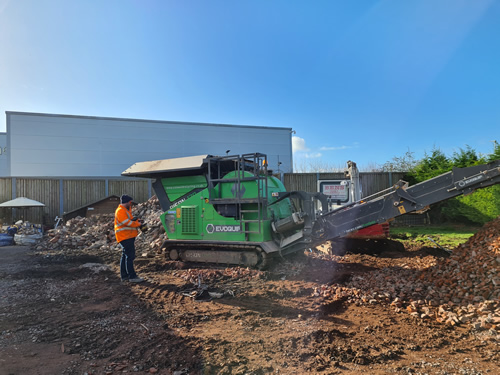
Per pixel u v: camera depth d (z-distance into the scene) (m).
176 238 8.28
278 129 29.75
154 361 3.39
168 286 6.26
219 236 7.61
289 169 29.94
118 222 6.71
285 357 3.44
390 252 9.27
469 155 16.45
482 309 4.30
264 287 6.06
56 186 17.17
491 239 5.57
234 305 5.19
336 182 11.00
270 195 7.49
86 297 5.70
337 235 6.75
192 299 5.51
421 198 6.11
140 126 25.92
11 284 6.60
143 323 4.47
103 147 25.03
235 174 7.47
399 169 22.34
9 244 12.91
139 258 9.18
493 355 3.40
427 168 17.25
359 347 3.62
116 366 3.28
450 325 4.16
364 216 6.55
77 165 24.42
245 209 7.43
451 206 15.35
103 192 17.91
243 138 28.66
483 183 5.68
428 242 10.84
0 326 4.37
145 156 25.98
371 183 17.78
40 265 8.65
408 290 5.36
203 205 7.85
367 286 5.78
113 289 6.16
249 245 7.17
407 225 16.38
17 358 3.44
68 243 11.95
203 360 3.39
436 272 5.70
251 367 3.23
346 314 4.69
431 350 3.57
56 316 4.76
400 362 3.32
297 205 8.59
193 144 27.23
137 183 18.39
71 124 24.41
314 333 3.99
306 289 5.88
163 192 8.66
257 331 4.15
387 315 4.59
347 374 3.10
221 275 6.92
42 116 23.80
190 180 8.23
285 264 7.50
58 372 3.15
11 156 23.08
